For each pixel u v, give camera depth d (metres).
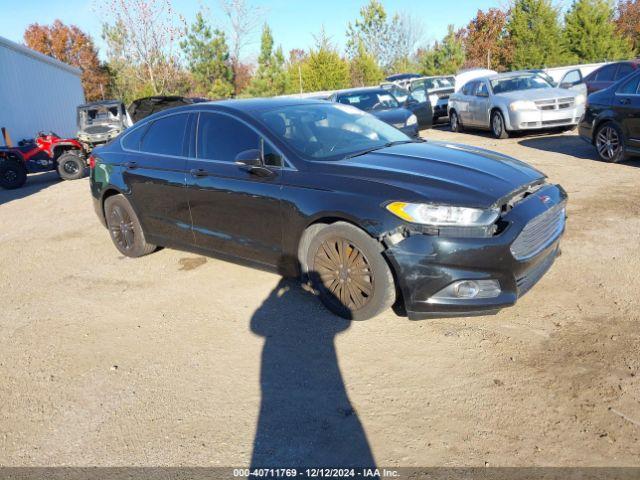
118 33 30.11
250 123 4.46
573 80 15.30
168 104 16.64
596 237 5.23
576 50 34.81
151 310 4.50
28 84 18.06
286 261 4.23
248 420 2.97
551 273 4.50
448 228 3.38
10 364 3.81
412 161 4.00
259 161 4.20
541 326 3.66
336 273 3.89
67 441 2.93
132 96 31.84
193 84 35.84
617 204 6.26
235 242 4.57
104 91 44.81
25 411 3.23
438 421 2.82
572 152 9.91
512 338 3.54
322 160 4.08
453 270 3.39
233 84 37.72
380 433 2.78
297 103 4.98
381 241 3.54
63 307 4.73
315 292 4.08
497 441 2.64
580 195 6.81
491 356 3.36
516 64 35.97
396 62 44.56
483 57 40.72
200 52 35.88
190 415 3.05
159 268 5.50
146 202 5.34
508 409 2.86
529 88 13.05
